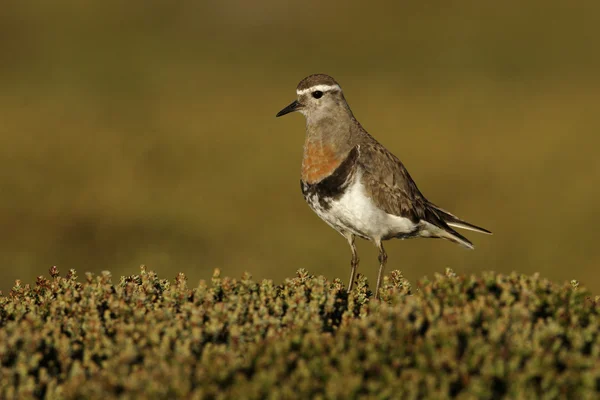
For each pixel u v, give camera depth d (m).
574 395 6.34
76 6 51.53
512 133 32.69
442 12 52.19
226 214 24.39
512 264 21.86
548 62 44.59
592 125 33.66
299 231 23.36
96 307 8.12
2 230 22.89
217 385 6.47
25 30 47.84
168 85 40.84
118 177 27.28
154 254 21.47
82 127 33.12
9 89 38.88
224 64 44.91
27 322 7.62
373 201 11.20
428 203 11.93
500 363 6.46
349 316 8.13
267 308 8.05
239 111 36.31
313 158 11.52
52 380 6.86
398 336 6.89
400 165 11.63
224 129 33.41
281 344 6.84
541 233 23.58
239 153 30.61
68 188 26.30
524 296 7.57
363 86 40.78
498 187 27.25
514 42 47.75
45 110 35.53
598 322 7.39
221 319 7.67
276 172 28.73
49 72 42.12
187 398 6.24
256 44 48.34
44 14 50.25
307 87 11.57
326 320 8.15
